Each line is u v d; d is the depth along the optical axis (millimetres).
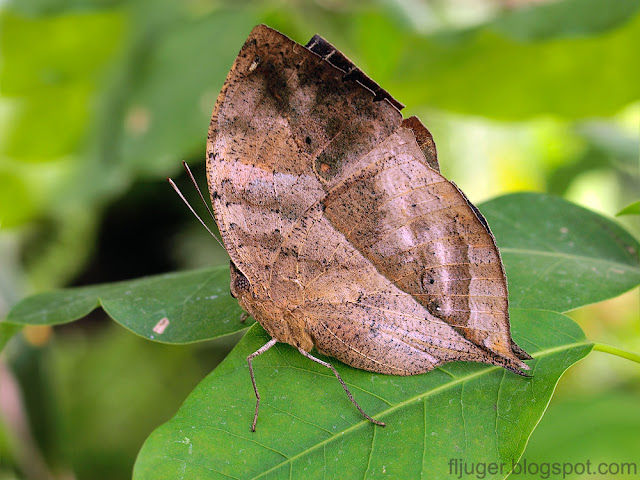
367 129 431
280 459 427
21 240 700
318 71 427
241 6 560
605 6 494
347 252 436
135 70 552
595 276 456
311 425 431
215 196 432
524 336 440
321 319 440
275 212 434
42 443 536
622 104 541
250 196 433
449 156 680
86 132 625
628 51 526
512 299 452
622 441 464
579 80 537
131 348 651
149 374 638
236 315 451
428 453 427
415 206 433
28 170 674
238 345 442
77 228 685
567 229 469
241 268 437
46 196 660
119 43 599
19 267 690
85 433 605
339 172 433
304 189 434
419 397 435
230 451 427
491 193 690
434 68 524
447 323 436
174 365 645
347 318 440
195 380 640
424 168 430
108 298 459
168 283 465
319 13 548
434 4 537
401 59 523
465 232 431
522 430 427
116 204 663
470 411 431
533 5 504
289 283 438
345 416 432
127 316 452
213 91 535
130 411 621
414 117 438
